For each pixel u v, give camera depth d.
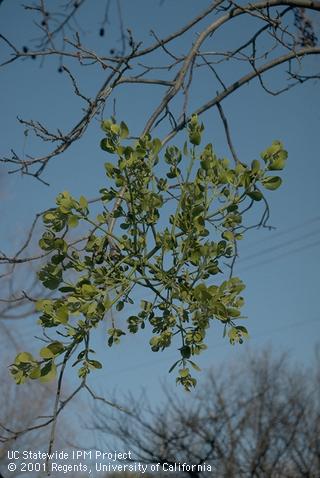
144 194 3.40
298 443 12.03
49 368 3.25
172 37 4.91
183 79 4.81
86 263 3.37
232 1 4.98
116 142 3.38
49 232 3.37
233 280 3.33
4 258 4.23
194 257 3.35
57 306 3.24
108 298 3.32
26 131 4.56
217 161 3.37
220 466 11.45
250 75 5.15
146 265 3.42
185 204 3.37
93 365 3.37
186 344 3.39
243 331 3.35
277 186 3.41
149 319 3.42
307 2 5.28
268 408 12.07
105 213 3.46
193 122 3.43
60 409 3.56
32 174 4.63
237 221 3.43
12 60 4.79
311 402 12.33
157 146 3.41
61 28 5.29
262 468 11.49
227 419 11.70
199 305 3.32
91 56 4.71
